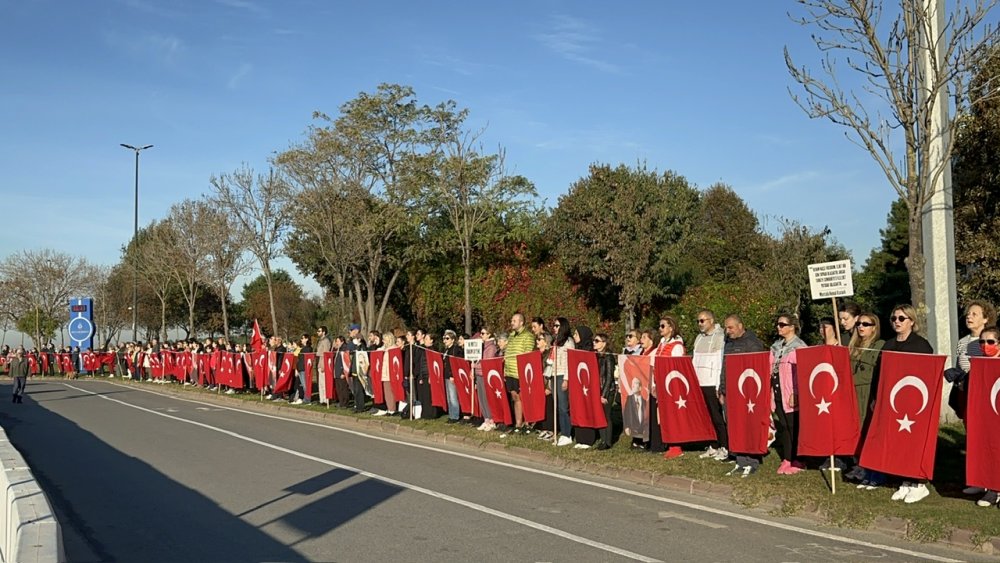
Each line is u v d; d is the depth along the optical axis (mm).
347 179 31125
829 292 9258
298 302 64062
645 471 10320
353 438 15094
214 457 12883
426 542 7395
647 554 6891
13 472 7473
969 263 19469
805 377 9047
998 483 7465
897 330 8609
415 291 37031
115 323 62250
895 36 10648
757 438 9664
